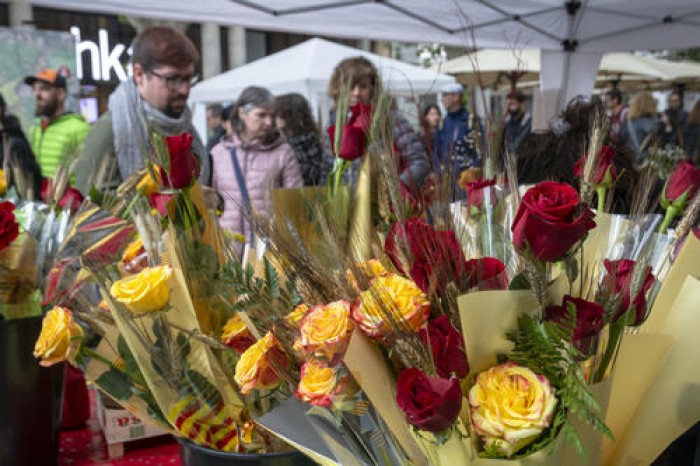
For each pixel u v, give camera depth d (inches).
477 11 130.6
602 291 23.9
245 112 96.8
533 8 134.6
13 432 42.9
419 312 22.6
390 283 23.5
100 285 33.5
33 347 43.0
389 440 25.3
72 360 35.2
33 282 43.2
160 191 34.7
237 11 123.7
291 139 75.2
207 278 33.8
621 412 26.4
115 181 72.7
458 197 34.8
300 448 27.9
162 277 30.8
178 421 32.7
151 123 38.4
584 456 20.6
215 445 33.2
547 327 21.3
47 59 159.5
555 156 54.8
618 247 28.8
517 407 20.6
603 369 23.7
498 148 37.6
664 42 145.7
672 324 25.5
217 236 35.9
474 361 22.8
